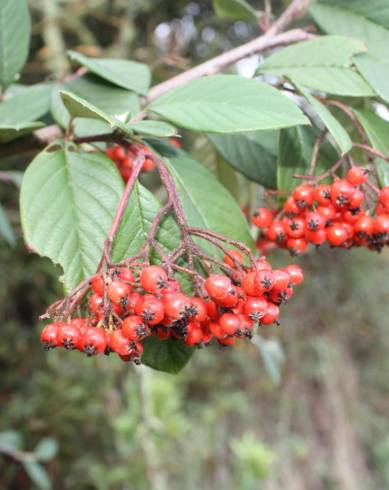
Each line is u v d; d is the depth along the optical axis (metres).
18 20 0.23
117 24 0.73
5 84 0.23
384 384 1.03
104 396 0.61
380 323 1.01
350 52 0.20
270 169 0.24
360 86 0.20
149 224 0.17
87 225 0.17
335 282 0.97
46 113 0.24
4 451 0.42
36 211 0.16
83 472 0.60
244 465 0.56
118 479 0.55
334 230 0.19
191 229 0.16
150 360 0.18
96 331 0.15
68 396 0.59
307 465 0.90
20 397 0.61
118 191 0.17
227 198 0.20
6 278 0.64
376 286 1.01
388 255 0.99
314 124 0.22
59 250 0.16
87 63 0.21
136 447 0.51
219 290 0.15
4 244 0.62
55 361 0.60
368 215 0.19
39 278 0.67
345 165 0.22
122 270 0.15
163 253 0.16
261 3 0.83
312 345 0.97
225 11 0.27
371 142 0.20
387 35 0.22
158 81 0.31
